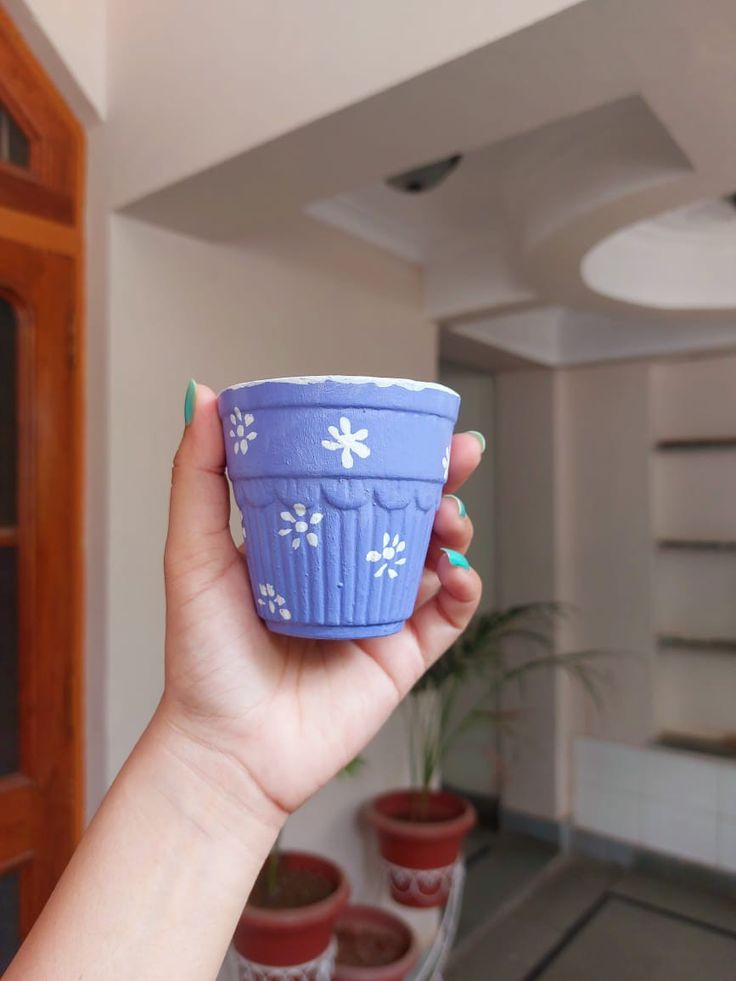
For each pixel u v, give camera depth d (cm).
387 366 247
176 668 57
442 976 242
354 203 222
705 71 113
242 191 154
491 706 369
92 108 162
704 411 333
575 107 124
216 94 142
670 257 249
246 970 178
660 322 321
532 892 300
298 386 48
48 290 160
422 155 140
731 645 312
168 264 175
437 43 112
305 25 128
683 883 311
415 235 250
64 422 164
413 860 225
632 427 341
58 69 157
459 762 384
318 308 219
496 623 273
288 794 58
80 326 167
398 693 65
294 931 172
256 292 198
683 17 100
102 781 161
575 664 322
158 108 152
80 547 167
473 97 120
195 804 55
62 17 154
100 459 163
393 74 117
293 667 62
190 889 52
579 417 355
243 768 57
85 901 50
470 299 252
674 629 340
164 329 174
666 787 322
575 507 355
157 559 171
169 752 56
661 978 245
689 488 337
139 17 157
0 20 151
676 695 339
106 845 52
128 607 165
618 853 331
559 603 353
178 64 149
